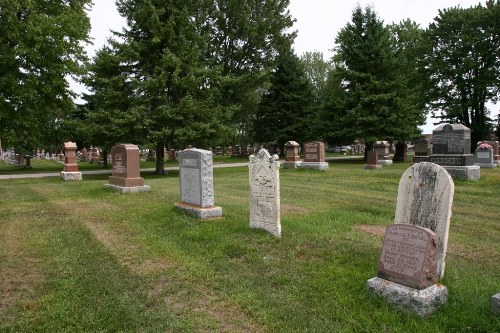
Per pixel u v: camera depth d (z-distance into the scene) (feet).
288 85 133.80
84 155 161.38
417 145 90.94
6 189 56.75
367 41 107.76
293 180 62.34
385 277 16.02
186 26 84.12
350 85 112.27
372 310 15.11
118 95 77.51
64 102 87.56
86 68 83.66
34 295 17.85
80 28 82.89
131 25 83.30
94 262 22.02
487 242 25.93
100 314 15.72
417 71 132.77
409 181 18.20
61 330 14.66
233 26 122.52
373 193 46.80
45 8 86.28
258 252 22.94
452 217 33.35
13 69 77.30
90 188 53.62
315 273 19.33
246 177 70.49
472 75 130.31
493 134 147.54
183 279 19.42
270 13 119.75
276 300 16.61
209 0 114.11
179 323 14.89
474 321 13.71
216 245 24.25
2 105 78.13
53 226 30.94
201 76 83.10
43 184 63.10
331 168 83.10
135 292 17.87
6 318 15.67
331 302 16.10
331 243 24.23
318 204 40.24
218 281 19.03
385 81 104.99
